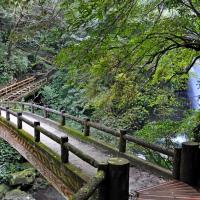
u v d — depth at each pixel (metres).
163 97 8.91
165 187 4.52
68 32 5.17
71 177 5.43
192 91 11.88
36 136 7.51
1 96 21.11
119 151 6.60
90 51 5.09
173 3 5.27
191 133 7.64
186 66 7.69
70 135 9.23
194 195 4.22
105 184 3.53
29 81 22.80
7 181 12.97
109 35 5.13
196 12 5.59
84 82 6.04
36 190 12.38
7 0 5.96
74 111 17.08
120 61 5.64
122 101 6.82
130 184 5.05
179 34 6.14
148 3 5.39
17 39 6.96
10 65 22.53
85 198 3.09
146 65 6.63
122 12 4.76
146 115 10.63
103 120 10.76
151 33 5.57
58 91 19.38
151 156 8.15
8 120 11.03
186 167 4.65
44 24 6.21
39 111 19.59
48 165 6.55
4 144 15.27
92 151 7.24
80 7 4.58
